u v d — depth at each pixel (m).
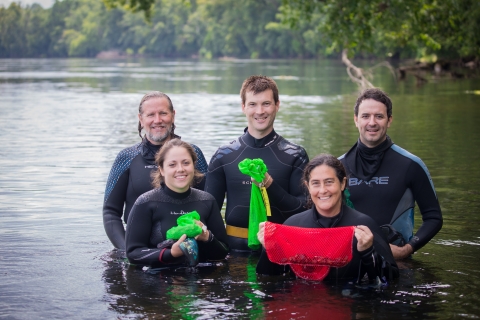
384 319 3.95
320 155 4.69
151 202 5.13
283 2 22.52
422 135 13.19
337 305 4.19
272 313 4.05
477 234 5.93
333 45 21.88
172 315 4.04
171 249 4.87
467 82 30.50
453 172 9.02
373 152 5.29
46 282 4.70
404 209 5.25
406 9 20.97
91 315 4.06
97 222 6.48
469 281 4.66
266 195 5.19
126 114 18.52
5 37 133.12
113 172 5.79
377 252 4.61
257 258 5.29
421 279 4.70
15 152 11.20
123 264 5.13
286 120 16.16
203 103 21.84
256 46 90.38
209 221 5.25
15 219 6.58
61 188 8.16
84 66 67.06
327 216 4.72
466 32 27.09
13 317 4.04
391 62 55.81
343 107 19.88
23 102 22.67
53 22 134.50
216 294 4.42
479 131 13.74
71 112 19.08
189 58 105.38
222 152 5.61
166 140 5.70
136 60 96.00
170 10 117.56
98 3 132.62
